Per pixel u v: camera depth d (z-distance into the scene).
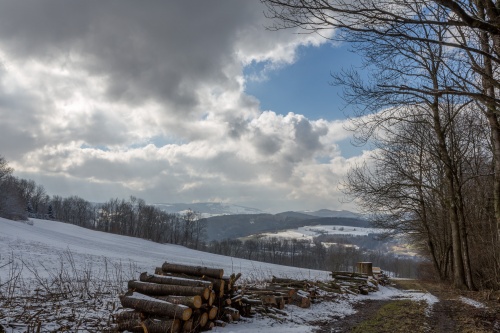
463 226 17.66
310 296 11.66
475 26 5.37
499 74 9.16
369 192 21.22
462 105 15.89
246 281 15.13
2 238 34.16
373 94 8.73
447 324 8.63
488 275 17.83
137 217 130.12
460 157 18.53
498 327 8.33
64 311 8.18
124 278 16.86
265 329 7.69
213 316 7.44
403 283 23.44
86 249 39.72
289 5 6.24
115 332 6.56
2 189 85.31
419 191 22.97
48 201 139.00
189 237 130.62
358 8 6.20
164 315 6.56
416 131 21.17
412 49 8.66
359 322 9.02
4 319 7.05
